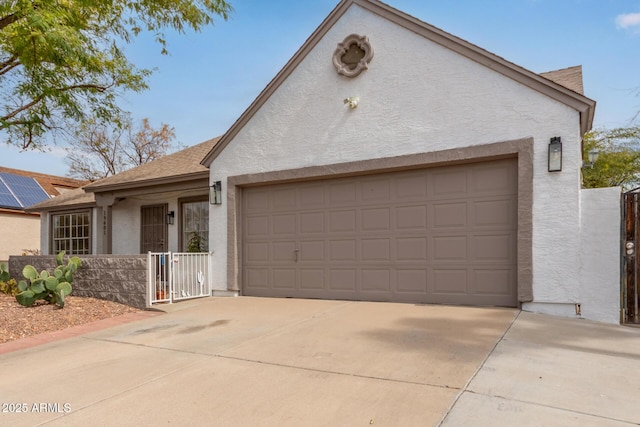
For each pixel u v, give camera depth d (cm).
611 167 1722
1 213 1922
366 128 767
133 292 796
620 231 583
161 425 305
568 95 609
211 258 926
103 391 375
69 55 852
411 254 731
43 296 770
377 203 768
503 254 661
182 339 551
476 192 686
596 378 370
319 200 827
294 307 731
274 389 364
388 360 427
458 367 399
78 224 1460
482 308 655
